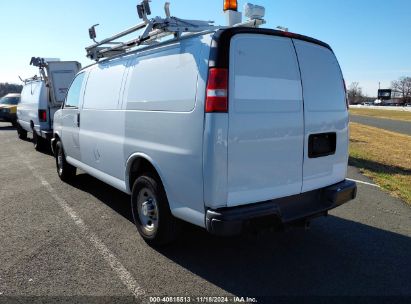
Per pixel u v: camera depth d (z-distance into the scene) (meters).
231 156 3.29
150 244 4.27
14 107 19.58
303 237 4.66
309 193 4.02
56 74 10.61
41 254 4.09
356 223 5.20
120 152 4.69
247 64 3.40
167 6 3.71
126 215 5.37
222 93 3.23
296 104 3.76
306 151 3.87
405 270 3.82
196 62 3.46
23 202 6.01
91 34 5.63
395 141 15.93
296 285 3.50
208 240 4.48
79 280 3.53
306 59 3.93
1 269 3.75
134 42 4.38
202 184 3.35
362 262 3.99
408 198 6.44
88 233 4.68
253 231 3.40
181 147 3.57
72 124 6.36
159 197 3.98
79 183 7.25
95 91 5.55
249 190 3.44
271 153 3.55
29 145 13.23
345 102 4.42
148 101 4.09
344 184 4.30
